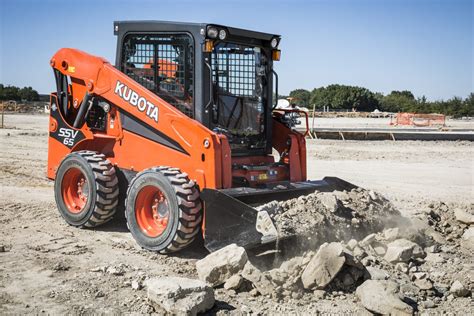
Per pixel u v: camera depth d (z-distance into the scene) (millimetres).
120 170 7320
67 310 4754
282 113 7699
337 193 6906
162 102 6688
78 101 7840
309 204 6219
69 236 7090
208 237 6016
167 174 6230
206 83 6566
